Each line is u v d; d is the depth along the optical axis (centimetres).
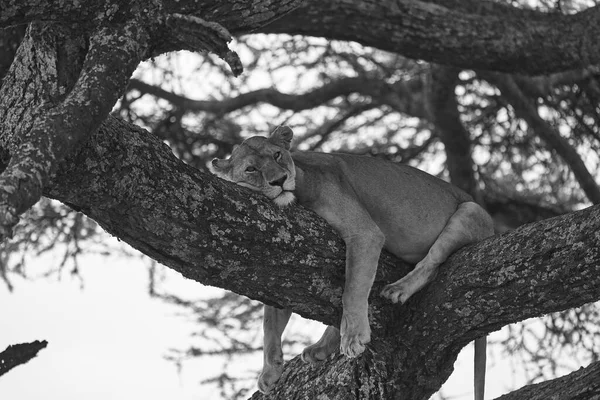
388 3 1470
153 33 871
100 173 838
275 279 955
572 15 1598
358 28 1481
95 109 791
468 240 1062
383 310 1008
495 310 949
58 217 1544
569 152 1831
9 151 855
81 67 876
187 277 938
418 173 1132
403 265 1061
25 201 696
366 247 998
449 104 1812
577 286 898
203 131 1858
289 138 1107
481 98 1919
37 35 876
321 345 1066
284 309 1084
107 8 862
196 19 824
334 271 985
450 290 975
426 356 1014
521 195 1950
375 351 1014
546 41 1549
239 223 917
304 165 1070
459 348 1016
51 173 730
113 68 828
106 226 884
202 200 896
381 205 1087
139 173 857
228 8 906
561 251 902
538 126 1830
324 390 1035
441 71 1769
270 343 1080
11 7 845
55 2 848
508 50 1528
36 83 868
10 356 709
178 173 887
